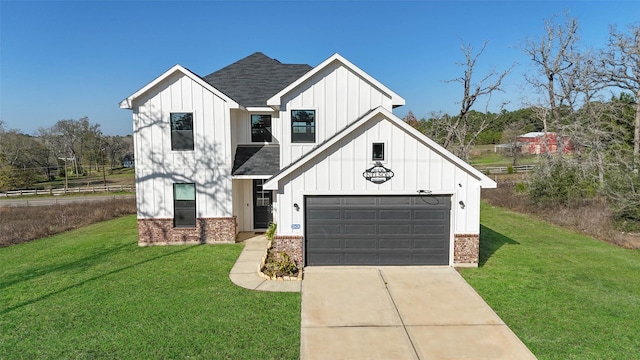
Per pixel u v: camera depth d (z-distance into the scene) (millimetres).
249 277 10984
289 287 10227
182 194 14836
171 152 14578
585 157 24109
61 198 42219
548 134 30625
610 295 9594
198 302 9203
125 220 21469
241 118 16094
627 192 16156
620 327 7887
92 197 42344
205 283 10492
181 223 14938
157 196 14734
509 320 8281
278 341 7391
